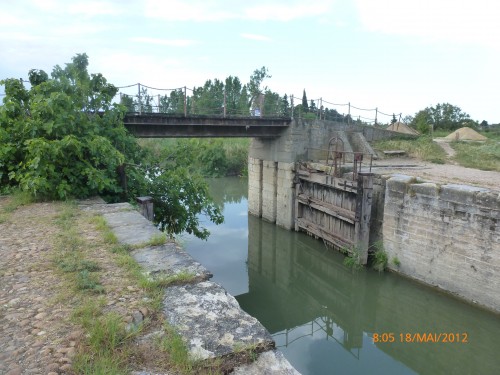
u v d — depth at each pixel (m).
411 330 11.76
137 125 16.56
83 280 3.69
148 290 3.58
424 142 23.67
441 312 11.84
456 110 48.88
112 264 4.23
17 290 3.58
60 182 7.71
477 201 11.01
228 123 18.19
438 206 12.17
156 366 2.50
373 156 20.92
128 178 9.26
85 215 6.51
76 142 7.71
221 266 16.66
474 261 11.21
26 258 4.41
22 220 6.12
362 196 14.44
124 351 2.61
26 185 7.22
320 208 17.48
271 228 21.20
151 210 7.89
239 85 54.59
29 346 2.67
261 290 15.27
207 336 2.85
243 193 32.72
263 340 2.83
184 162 11.77
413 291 12.85
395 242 13.91
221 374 2.46
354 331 12.08
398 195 13.61
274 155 21.20
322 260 16.81
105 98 9.94
